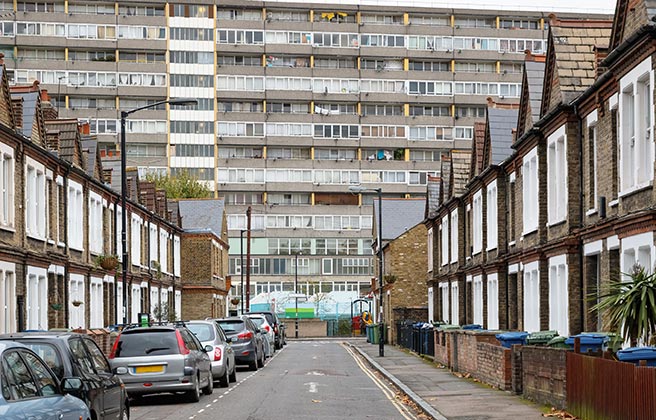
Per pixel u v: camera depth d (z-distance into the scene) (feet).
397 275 204.44
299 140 393.70
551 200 89.86
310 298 327.67
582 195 80.89
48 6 377.30
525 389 69.72
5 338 44.47
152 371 73.26
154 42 381.60
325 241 401.70
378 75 395.96
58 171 112.47
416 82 396.78
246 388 88.63
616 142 70.95
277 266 400.06
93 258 130.21
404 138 397.19
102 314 134.10
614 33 69.62
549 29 87.71
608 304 49.39
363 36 396.37
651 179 63.10
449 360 108.78
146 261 173.06
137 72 379.76
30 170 103.35
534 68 100.48
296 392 83.41
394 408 68.59
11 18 370.12
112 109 376.68
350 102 397.80
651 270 60.95
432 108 402.31
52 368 43.01
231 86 389.80
